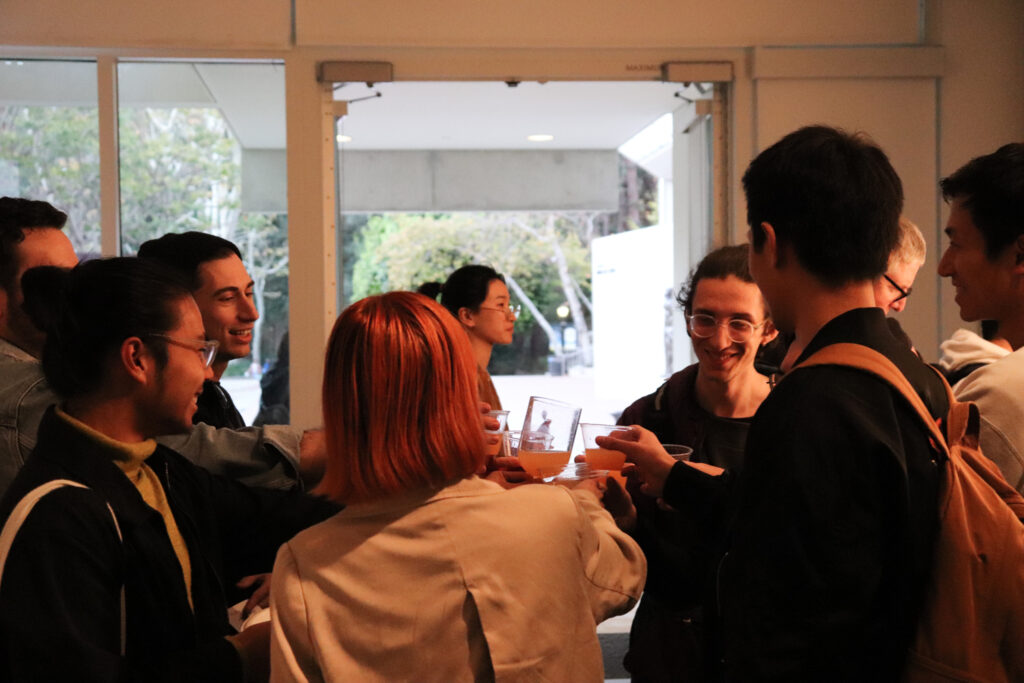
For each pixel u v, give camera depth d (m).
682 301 2.01
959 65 4.47
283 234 4.43
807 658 0.99
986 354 1.52
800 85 4.43
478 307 3.30
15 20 4.16
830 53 4.39
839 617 0.99
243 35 4.27
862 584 1.00
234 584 1.66
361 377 1.12
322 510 1.64
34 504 1.12
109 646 1.13
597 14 4.34
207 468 1.65
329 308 4.39
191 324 1.28
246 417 4.40
